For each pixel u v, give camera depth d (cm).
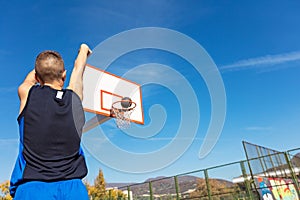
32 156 109
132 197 1295
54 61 128
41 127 111
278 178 1130
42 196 102
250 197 1002
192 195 1152
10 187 111
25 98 125
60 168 110
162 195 1218
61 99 119
